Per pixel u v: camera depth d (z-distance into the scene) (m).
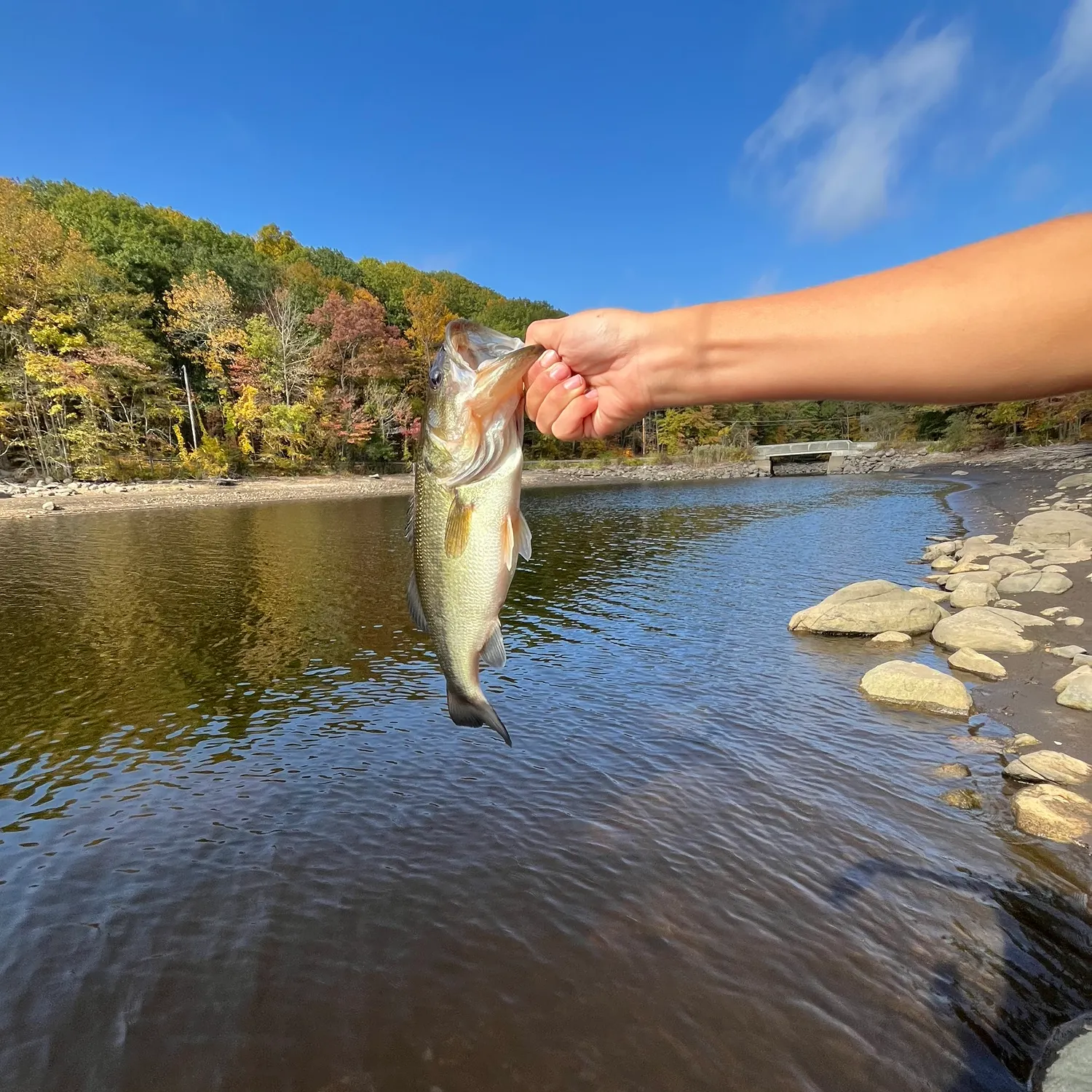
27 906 5.33
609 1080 3.80
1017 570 14.92
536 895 5.30
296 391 60.16
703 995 4.31
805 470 62.88
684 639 11.93
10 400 46.62
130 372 49.03
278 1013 4.30
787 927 4.85
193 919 5.16
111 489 44.84
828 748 7.50
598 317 1.40
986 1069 3.73
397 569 19.22
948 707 8.32
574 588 16.53
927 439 65.94
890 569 17.75
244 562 20.36
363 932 4.98
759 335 1.08
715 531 25.83
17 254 45.66
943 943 4.63
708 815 6.27
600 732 8.14
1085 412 49.25
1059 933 4.67
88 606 15.03
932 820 6.02
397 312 82.06
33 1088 3.85
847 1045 3.92
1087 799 6.04
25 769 7.66
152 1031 4.20
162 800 6.91
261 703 9.51
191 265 61.03
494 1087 3.79
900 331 0.93
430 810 6.57
